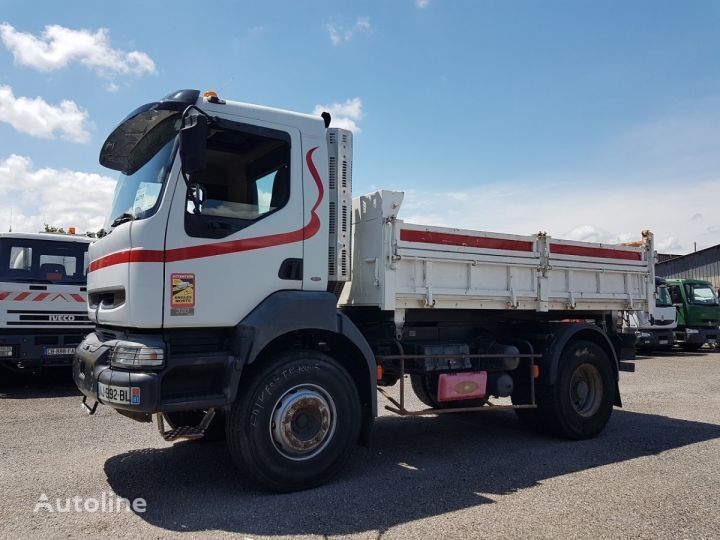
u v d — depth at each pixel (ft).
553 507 14.25
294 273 16.16
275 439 15.15
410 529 12.82
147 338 14.24
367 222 18.86
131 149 17.29
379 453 19.69
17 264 32.12
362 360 17.06
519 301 21.80
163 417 16.78
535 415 22.50
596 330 23.06
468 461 18.63
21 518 13.44
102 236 17.54
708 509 14.12
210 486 15.80
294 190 16.39
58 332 32.65
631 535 12.55
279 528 12.86
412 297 18.81
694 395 32.68
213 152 15.43
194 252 14.69
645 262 26.45
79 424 23.80
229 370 14.53
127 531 12.67
